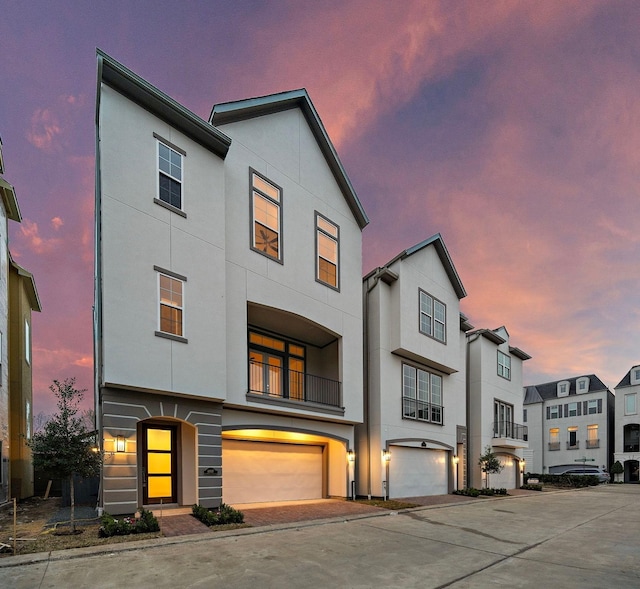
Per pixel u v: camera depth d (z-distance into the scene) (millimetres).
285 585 5859
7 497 13062
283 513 11391
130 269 9438
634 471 38125
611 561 7668
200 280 10680
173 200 10469
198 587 5668
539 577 6633
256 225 12680
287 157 13953
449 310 20219
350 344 15445
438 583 6199
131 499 9031
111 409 9000
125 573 6113
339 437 14984
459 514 13062
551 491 24219
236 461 12898
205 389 10391
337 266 15336
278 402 12516
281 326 14523
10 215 14133
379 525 10578
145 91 10000
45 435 7980
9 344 14742
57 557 6648
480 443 22641
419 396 18438
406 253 17594
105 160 9344
